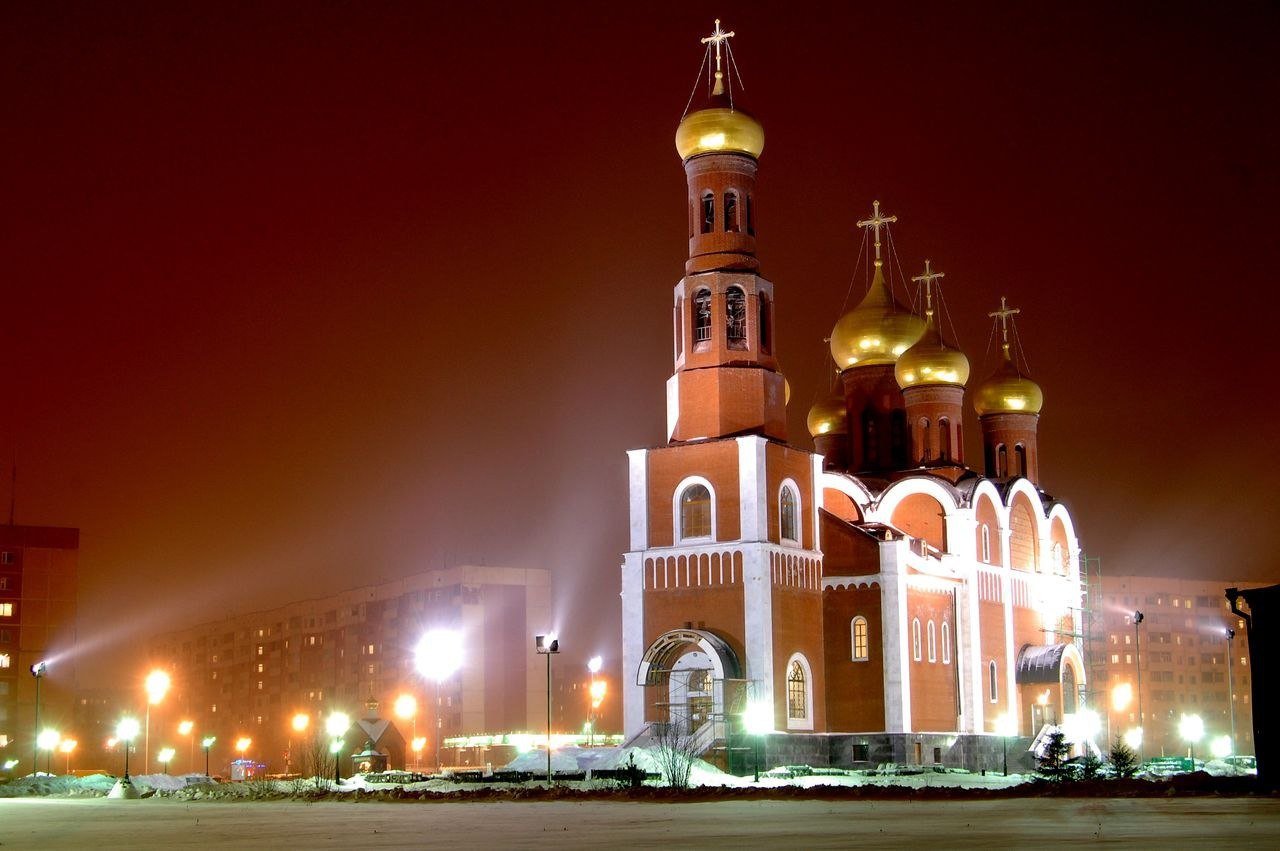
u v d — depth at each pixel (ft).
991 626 324.60
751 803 174.70
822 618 290.15
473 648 560.20
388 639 603.67
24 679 513.45
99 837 127.34
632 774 219.20
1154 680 583.58
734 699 263.49
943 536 321.32
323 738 419.95
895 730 284.41
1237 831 112.06
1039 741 311.06
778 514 278.67
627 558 280.92
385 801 203.10
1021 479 350.23
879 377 353.72
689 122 288.10
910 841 106.52
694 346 285.02
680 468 279.69
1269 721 192.34
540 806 177.68
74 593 528.22
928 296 374.84
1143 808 147.33
